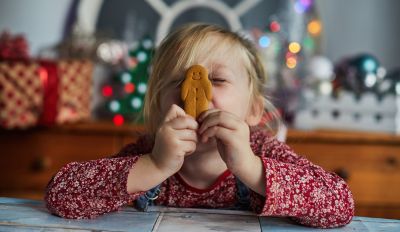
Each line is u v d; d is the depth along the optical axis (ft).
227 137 2.50
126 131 6.47
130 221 2.45
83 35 7.45
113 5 8.07
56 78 6.31
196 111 2.59
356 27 7.96
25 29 8.07
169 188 3.16
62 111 6.47
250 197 2.83
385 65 7.94
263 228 2.40
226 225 2.41
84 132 6.52
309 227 2.52
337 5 7.95
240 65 3.16
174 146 2.48
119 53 7.36
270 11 8.03
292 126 6.73
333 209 2.50
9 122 6.12
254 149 3.32
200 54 3.06
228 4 8.08
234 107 3.04
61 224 2.39
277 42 7.16
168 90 3.04
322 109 6.77
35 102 6.20
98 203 2.53
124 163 2.61
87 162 2.72
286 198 2.50
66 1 8.05
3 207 2.65
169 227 2.36
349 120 6.73
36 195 6.59
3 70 6.07
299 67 7.31
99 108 7.06
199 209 2.69
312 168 2.90
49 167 6.57
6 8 8.07
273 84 6.79
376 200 6.49
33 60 6.40
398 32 7.91
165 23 8.07
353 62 6.95
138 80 6.77
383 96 6.71
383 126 6.68
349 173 6.44
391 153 6.46
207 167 3.06
